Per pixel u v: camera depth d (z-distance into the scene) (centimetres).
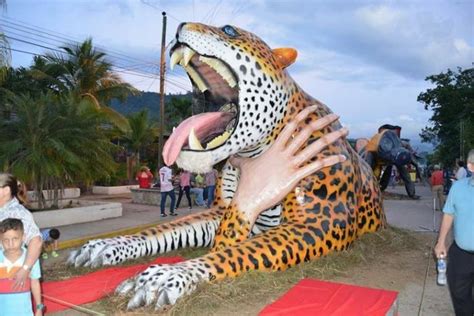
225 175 612
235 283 428
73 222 1038
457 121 3080
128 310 391
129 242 549
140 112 2458
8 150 921
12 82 2086
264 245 467
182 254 595
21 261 331
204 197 1447
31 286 345
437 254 374
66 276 509
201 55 482
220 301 405
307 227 499
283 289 438
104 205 1135
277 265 464
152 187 1744
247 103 493
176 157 475
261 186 509
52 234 605
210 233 590
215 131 510
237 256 450
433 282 504
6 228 319
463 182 355
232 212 515
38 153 923
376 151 823
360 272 519
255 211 509
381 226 670
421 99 3278
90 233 895
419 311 422
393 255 604
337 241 514
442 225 369
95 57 2250
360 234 623
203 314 386
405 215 1142
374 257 580
